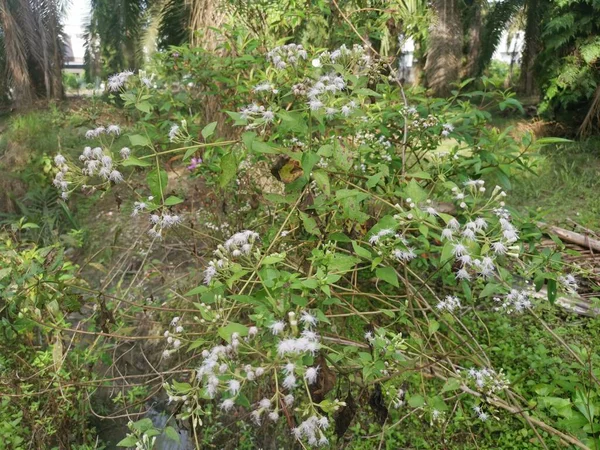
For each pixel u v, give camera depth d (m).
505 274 1.78
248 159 2.82
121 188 5.67
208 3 4.51
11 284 2.02
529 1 12.90
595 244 3.85
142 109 1.97
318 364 1.63
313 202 1.89
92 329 2.76
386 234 1.63
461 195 1.78
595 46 7.19
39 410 2.73
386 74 3.65
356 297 2.75
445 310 2.34
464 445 2.45
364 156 2.45
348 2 3.76
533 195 5.74
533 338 3.04
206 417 2.84
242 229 3.06
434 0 11.47
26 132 6.80
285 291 1.54
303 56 2.08
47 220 4.93
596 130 7.54
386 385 1.90
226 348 1.44
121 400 2.77
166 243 4.34
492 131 2.70
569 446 2.21
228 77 3.23
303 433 1.50
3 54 11.53
